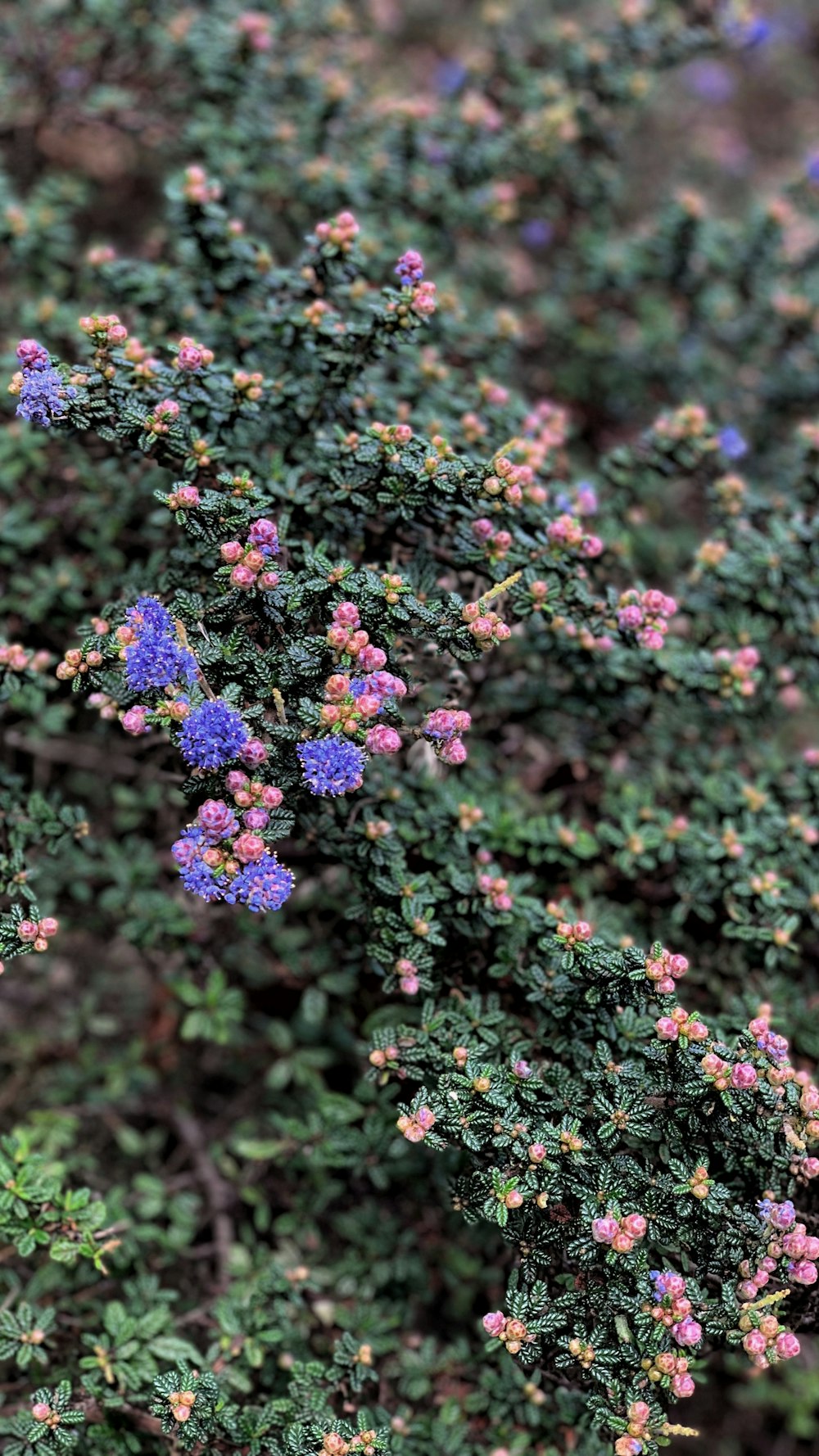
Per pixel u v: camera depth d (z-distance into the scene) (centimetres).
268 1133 66
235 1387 52
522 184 79
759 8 107
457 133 73
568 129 75
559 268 84
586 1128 47
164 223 77
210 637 46
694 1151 47
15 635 63
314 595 47
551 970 51
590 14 99
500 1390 53
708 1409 68
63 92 77
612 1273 45
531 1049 50
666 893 61
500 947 53
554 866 60
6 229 67
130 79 78
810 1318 47
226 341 60
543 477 59
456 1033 50
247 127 70
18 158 79
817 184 79
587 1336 45
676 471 65
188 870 43
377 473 50
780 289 82
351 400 56
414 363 62
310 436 57
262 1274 56
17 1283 54
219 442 53
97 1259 50
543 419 64
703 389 83
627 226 102
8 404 63
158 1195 60
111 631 48
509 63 79
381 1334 56
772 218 78
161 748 55
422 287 51
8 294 75
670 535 78
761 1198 47
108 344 48
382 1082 49
